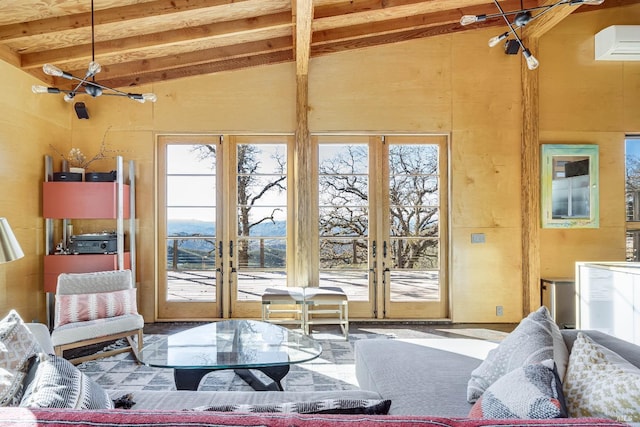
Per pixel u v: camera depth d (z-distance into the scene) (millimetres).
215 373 3078
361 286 4816
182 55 4469
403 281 4824
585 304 3652
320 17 3994
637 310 3047
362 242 4836
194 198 4820
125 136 4684
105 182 4227
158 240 4785
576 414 1183
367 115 4703
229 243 4801
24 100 3980
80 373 1420
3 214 3729
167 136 4797
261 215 4836
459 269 4711
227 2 3488
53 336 2994
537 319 1711
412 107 4719
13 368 1452
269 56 4664
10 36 3539
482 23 4609
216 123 4699
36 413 885
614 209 4758
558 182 4695
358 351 2371
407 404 1646
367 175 4832
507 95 4734
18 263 3912
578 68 4754
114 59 4352
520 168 4723
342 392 1794
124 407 1621
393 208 4836
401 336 4164
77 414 882
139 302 4672
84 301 3346
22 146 3957
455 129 4723
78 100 4676
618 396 1083
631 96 4766
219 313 4797
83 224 4664
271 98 4711
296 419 882
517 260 4719
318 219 4820
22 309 3975
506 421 875
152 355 2461
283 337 2824
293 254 4816
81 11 3463
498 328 4457
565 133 4758
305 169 4648
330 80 4707
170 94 4699
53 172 4312
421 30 4664
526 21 3010
